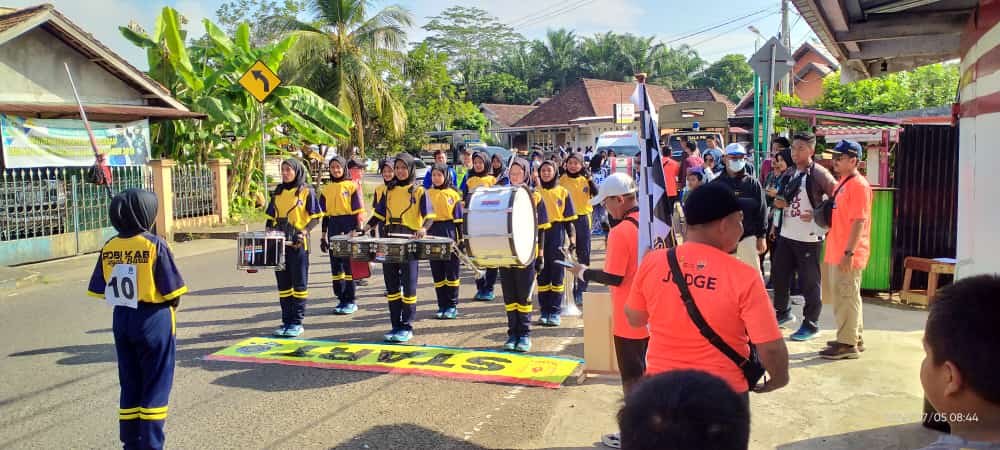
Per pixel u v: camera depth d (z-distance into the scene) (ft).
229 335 24.76
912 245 28.12
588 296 19.39
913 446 14.21
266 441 15.78
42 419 17.44
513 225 19.77
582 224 29.50
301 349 22.75
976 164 14.51
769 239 26.12
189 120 58.85
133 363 14.52
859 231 19.13
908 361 19.54
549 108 136.46
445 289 26.86
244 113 60.70
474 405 17.70
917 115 54.60
